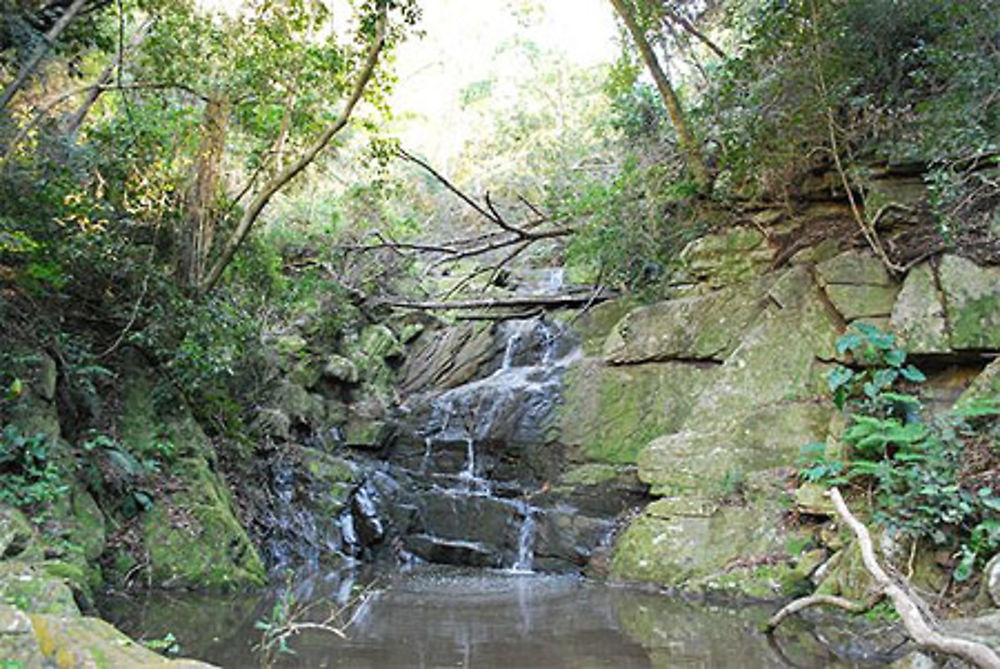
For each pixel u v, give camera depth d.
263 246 10.17
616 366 9.75
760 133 8.37
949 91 7.01
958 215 6.95
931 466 5.44
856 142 8.19
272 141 9.47
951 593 4.86
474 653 4.52
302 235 12.36
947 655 3.77
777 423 7.52
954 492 5.16
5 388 5.59
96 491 6.05
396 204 16.80
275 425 9.66
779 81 8.01
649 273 10.59
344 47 8.74
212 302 8.21
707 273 9.62
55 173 6.84
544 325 11.77
